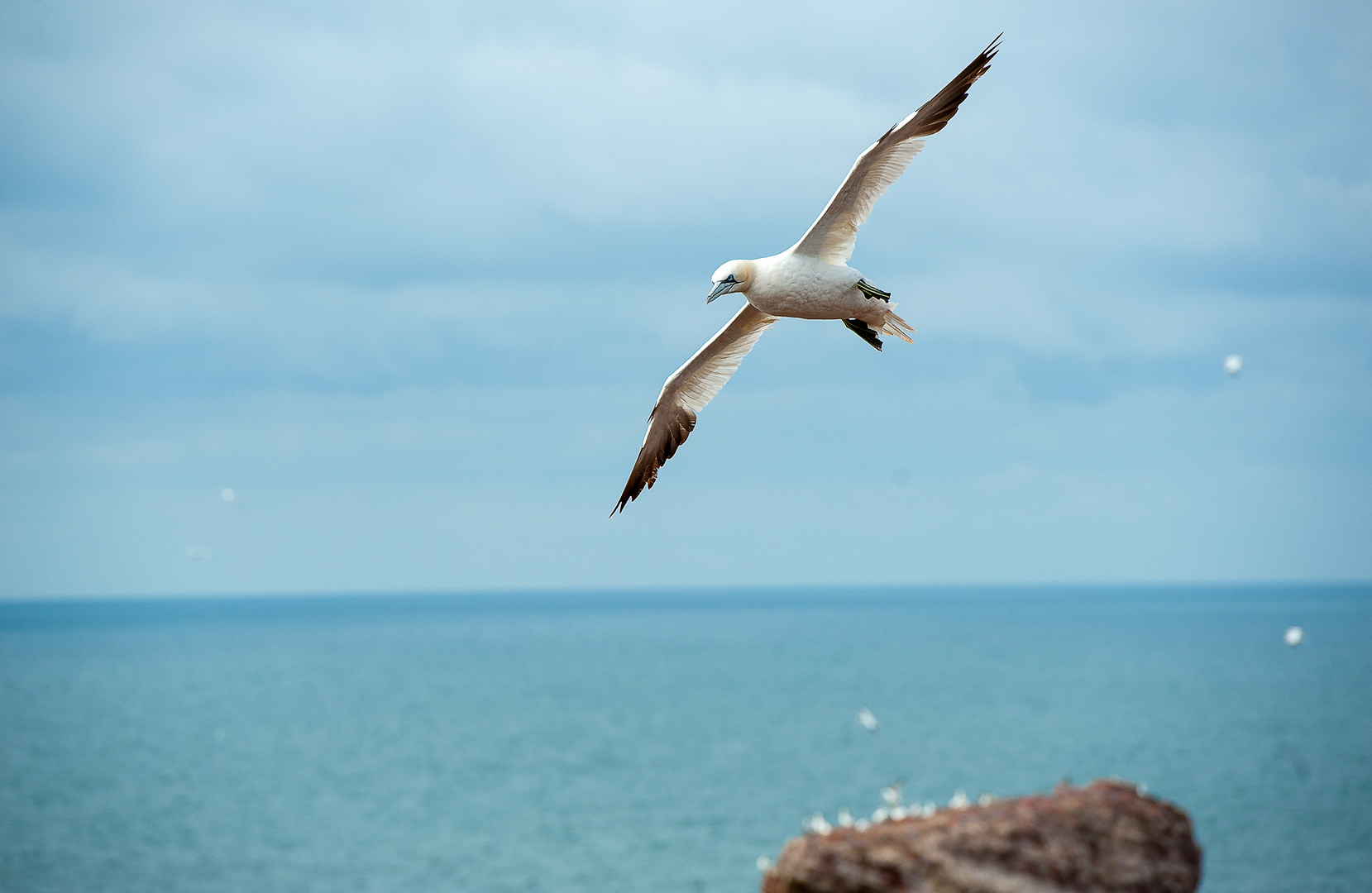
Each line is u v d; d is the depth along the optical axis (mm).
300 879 48250
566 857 51281
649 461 15453
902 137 12898
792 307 13578
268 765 79188
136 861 51625
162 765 79438
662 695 122375
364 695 128500
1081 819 19234
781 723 96375
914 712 102125
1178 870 19266
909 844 18375
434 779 72875
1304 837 51875
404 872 49125
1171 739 83438
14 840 55812
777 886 18609
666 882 46750
